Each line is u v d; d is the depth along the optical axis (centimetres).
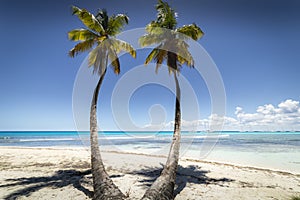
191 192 743
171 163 686
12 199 627
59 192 695
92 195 668
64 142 3738
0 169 1075
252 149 2405
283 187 832
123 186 802
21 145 3016
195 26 944
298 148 2533
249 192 752
